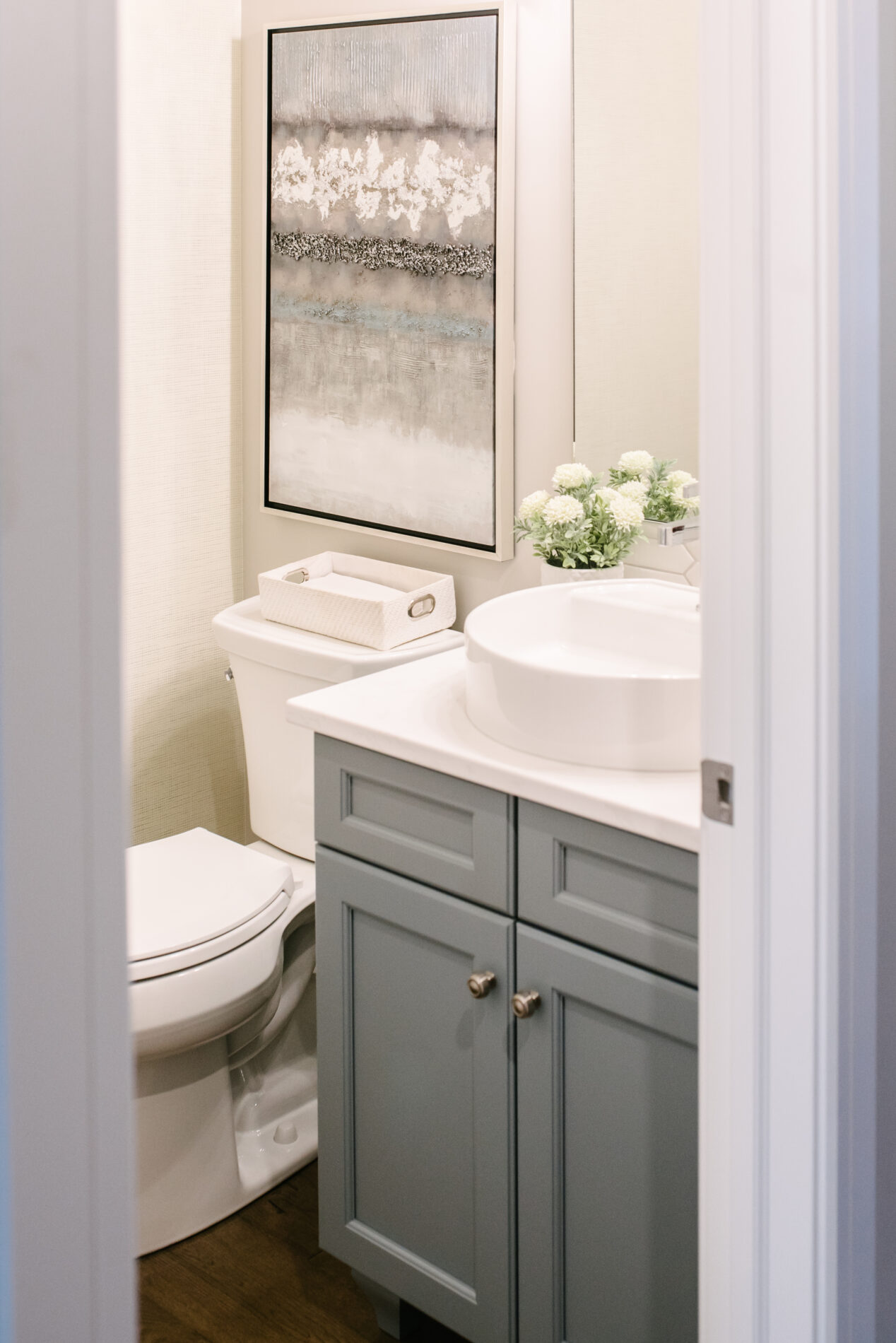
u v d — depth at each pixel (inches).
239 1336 77.7
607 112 78.4
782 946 45.6
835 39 39.9
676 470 78.7
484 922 64.2
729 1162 48.1
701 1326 50.4
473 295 88.2
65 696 21.6
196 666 110.5
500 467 88.5
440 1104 69.1
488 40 83.7
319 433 101.7
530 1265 66.2
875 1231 50.4
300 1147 94.3
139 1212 84.1
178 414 104.8
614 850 58.4
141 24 96.4
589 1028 61.5
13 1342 21.9
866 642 44.9
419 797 66.8
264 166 101.9
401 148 90.7
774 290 41.8
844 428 42.4
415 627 92.0
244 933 82.1
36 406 20.5
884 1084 49.9
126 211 97.9
